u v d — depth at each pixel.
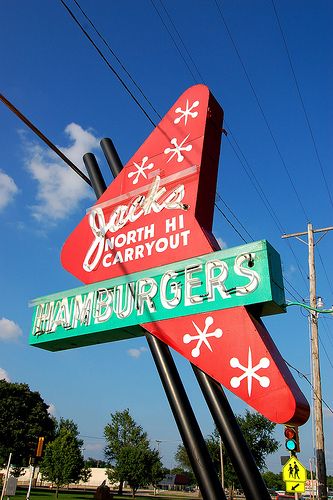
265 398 5.73
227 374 6.15
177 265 7.31
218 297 6.66
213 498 5.75
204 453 6.10
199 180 7.89
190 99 8.82
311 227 22.56
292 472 14.59
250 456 5.81
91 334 7.80
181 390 6.62
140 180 8.73
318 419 18.38
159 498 52.25
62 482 42.41
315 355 19.39
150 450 50.38
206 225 7.83
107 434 51.28
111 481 51.28
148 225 8.14
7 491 22.06
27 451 48.09
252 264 6.56
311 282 21.23
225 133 8.86
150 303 7.30
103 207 8.97
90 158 9.74
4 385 50.19
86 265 8.62
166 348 7.02
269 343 6.22
